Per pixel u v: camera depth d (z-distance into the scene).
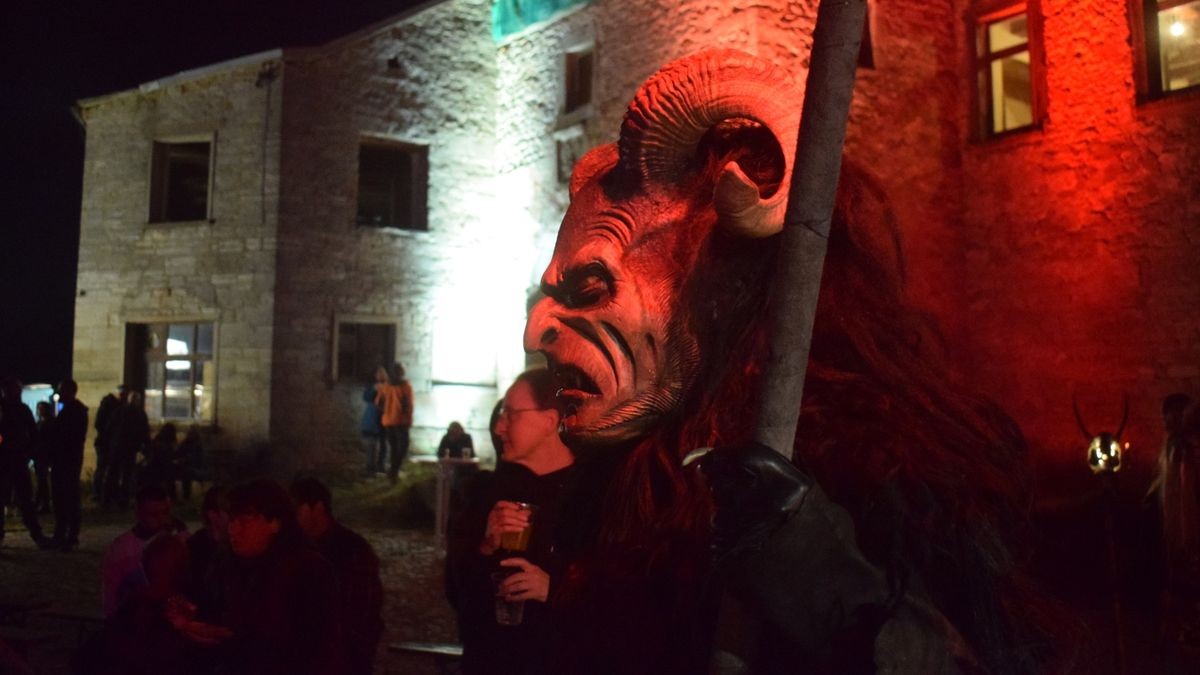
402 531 11.88
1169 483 5.50
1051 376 10.48
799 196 0.95
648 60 11.98
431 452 15.35
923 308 1.34
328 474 14.75
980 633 1.07
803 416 1.14
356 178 15.25
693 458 0.97
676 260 1.33
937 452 1.11
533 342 1.41
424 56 15.55
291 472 14.62
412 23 15.51
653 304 1.31
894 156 10.93
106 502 13.50
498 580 2.48
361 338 15.44
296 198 14.95
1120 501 7.40
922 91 11.23
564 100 13.88
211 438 14.89
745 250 1.28
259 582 3.34
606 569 1.32
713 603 1.15
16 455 10.25
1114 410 9.95
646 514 1.30
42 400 15.17
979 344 11.11
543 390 2.88
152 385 15.62
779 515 0.91
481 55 15.73
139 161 15.77
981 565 1.08
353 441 15.09
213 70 15.25
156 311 15.46
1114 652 5.34
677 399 1.31
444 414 15.48
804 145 0.95
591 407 1.34
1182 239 9.57
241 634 3.30
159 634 3.58
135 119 15.84
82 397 15.80
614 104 12.63
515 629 2.55
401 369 14.55
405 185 15.88
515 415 2.87
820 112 0.94
